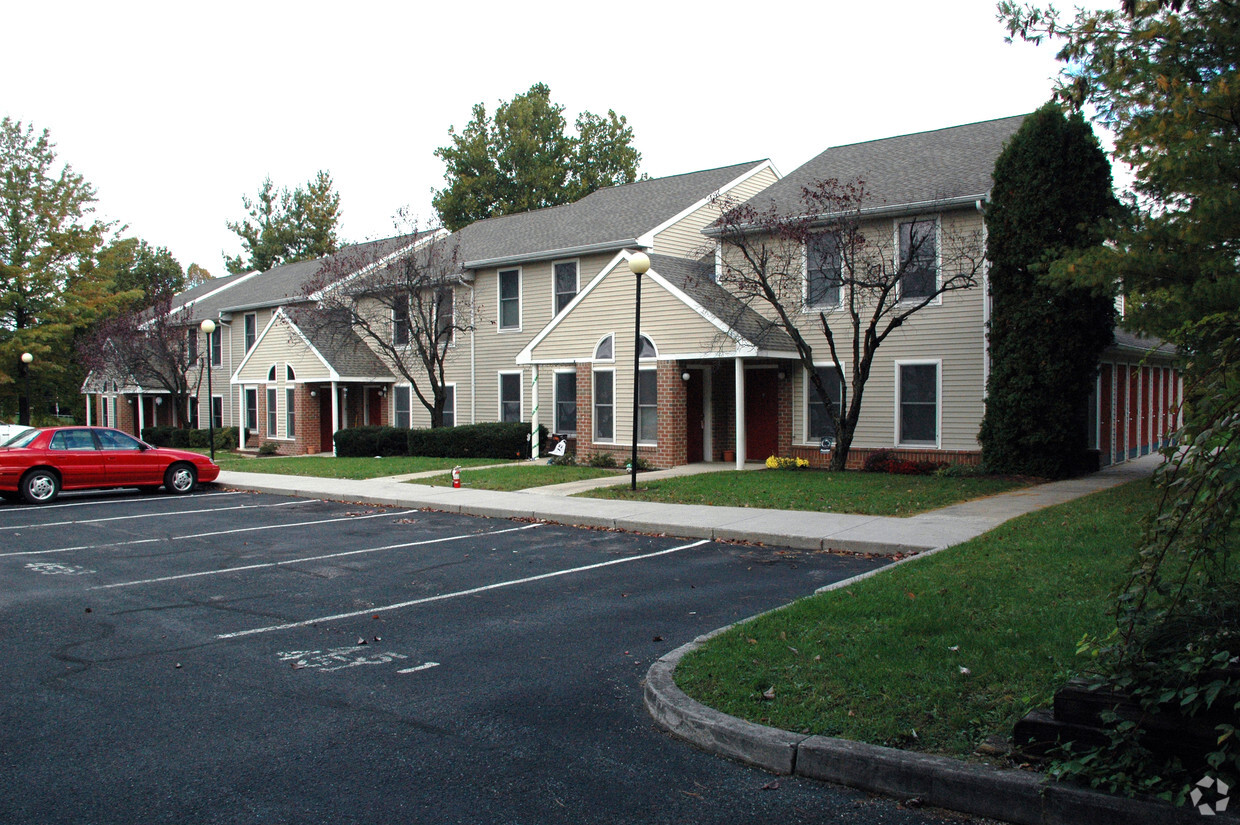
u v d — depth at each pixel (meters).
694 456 21.78
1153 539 4.19
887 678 5.23
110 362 37.09
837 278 18.11
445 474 20.00
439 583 9.40
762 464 20.95
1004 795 3.89
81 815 4.07
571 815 4.05
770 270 20.77
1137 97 11.11
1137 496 13.01
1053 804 3.78
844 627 6.40
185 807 4.14
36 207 34.19
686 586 9.05
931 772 4.07
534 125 52.44
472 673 6.21
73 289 34.91
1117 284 12.89
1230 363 4.04
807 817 3.99
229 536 12.90
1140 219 12.98
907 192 19.28
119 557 11.16
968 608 6.69
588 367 21.73
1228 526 3.96
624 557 10.80
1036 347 16.61
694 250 24.89
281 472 22.20
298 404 31.00
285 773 4.52
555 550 11.38
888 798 4.16
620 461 20.95
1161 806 3.58
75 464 17.88
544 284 26.06
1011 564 8.26
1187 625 4.16
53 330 33.41
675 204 25.95
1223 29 10.31
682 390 20.33
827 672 5.41
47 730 5.15
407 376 26.77
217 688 5.93
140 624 7.72
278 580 9.64
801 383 20.72
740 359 19.28
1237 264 11.60
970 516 12.23
